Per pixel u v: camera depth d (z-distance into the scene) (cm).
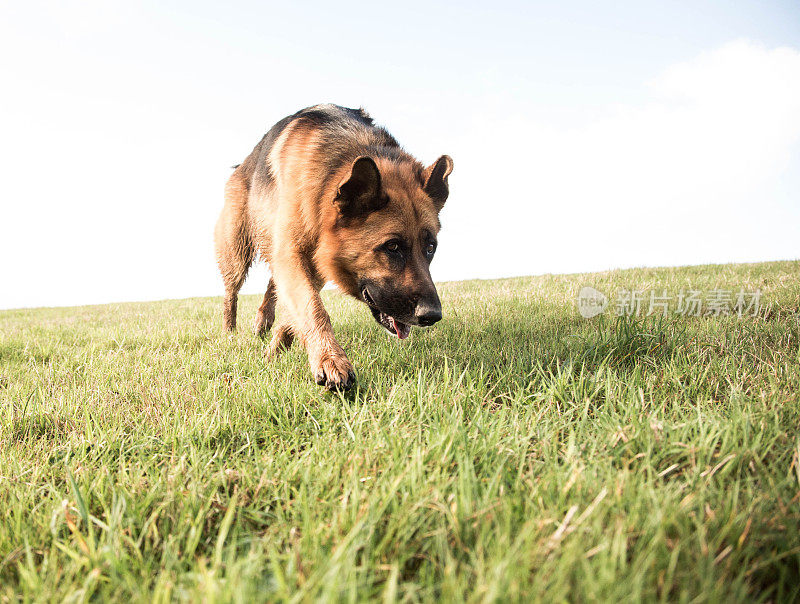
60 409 318
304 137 373
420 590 131
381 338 461
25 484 220
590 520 147
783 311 478
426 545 149
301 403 291
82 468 229
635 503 154
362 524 149
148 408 307
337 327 540
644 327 375
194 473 206
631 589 117
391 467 192
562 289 761
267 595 122
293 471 199
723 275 780
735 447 191
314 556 140
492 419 245
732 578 133
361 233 333
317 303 340
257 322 546
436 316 321
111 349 535
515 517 155
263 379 339
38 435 298
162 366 426
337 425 257
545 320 509
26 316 1120
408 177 354
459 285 1027
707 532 144
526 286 872
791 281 662
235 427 270
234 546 148
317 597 123
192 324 679
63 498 202
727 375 292
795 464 180
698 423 219
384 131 412
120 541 160
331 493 180
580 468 182
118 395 349
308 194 353
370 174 317
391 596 112
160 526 179
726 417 231
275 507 187
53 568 147
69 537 175
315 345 318
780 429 213
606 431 224
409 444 214
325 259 357
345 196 326
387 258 332
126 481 207
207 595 117
